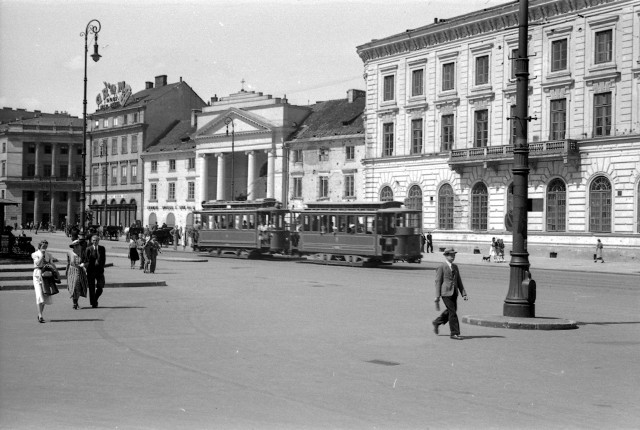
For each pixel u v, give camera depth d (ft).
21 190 367.04
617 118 151.94
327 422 27.89
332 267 131.64
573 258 159.22
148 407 29.91
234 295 77.61
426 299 74.95
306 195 242.37
